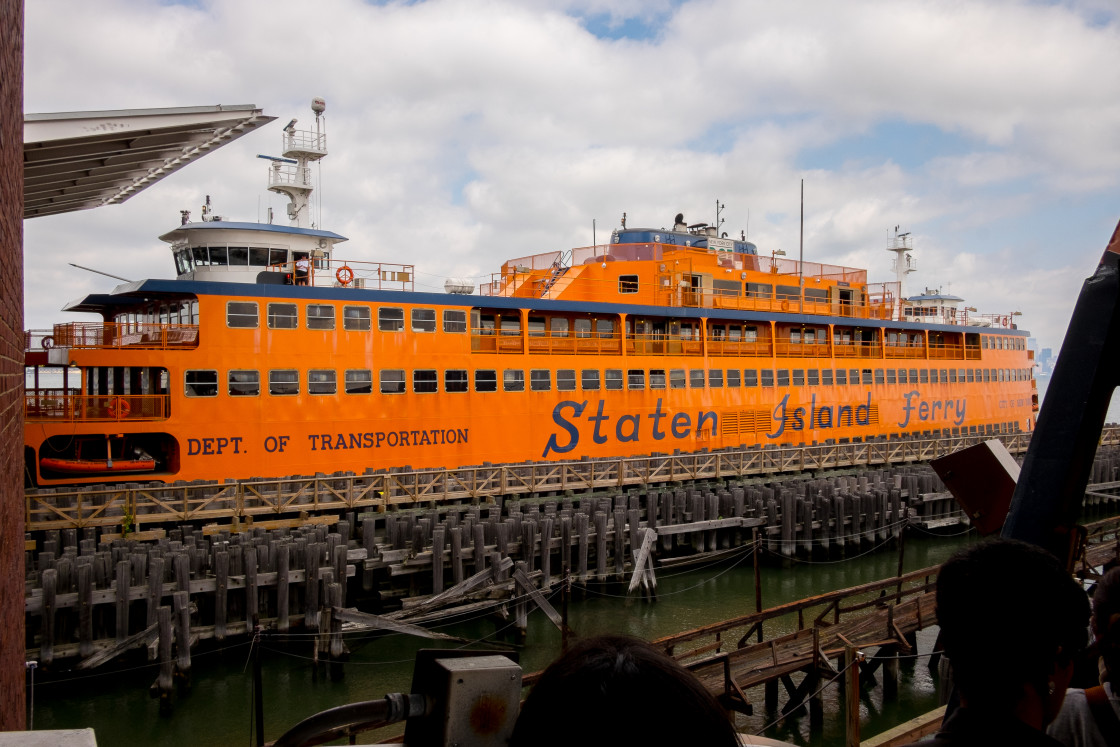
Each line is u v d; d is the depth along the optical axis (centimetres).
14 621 790
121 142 1533
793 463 3591
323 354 2761
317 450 2738
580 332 3481
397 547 2197
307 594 1870
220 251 3191
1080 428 423
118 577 1738
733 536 2883
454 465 3016
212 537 2023
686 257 3847
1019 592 247
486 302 3112
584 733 152
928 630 2139
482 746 243
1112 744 340
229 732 1587
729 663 1438
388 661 1941
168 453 2816
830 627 1764
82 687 1717
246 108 1504
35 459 2386
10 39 755
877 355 4534
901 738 1063
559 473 2962
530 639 2112
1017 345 5634
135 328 3142
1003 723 243
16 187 852
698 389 3691
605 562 2391
